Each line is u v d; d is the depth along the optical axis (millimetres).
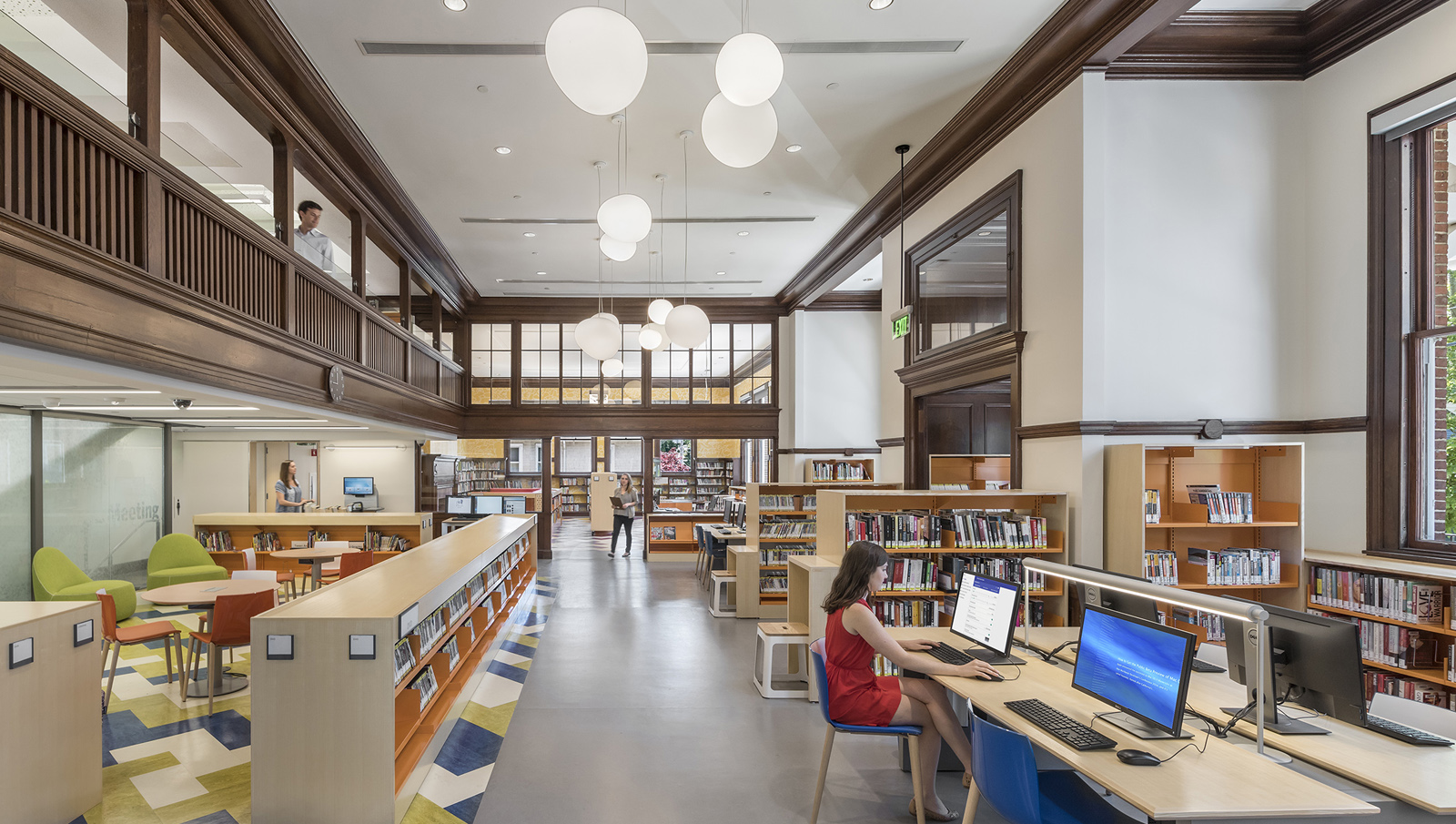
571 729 5051
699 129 6797
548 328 14094
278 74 5492
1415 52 4742
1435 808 2322
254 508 12570
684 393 14188
